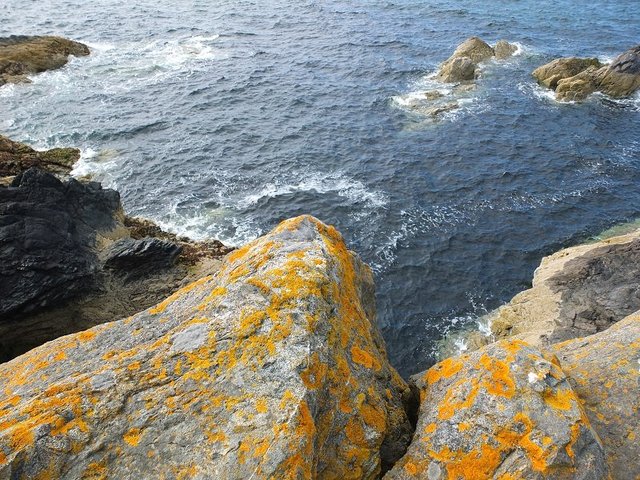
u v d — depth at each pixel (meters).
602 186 29.70
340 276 7.48
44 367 6.75
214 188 29.11
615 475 6.29
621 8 62.78
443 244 25.47
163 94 40.34
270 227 26.19
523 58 47.81
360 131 35.41
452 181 30.16
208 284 7.69
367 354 6.93
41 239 18.31
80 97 39.38
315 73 45.03
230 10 64.56
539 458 5.60
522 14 61.47
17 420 5.36
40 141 32.91
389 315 21.83
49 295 17.53
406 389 7.73
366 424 6.21
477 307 22.06
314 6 66.75
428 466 6.09
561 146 33.72
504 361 6.61
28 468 4.96
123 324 7.34
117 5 65.94
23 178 19.77
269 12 63.91
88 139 33.47
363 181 30.09
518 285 23.06
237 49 50.72
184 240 24.33
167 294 19.72
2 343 17.00
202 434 5.29
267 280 6.72
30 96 39.16
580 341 8.77
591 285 19.59
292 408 5.37
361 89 41.84
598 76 40.84
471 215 27.44
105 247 20.81
